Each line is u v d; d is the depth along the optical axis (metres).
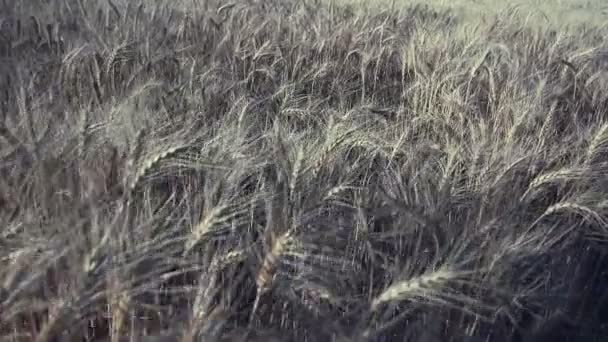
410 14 9.45
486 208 3.15
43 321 2.05
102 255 1.99
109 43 5.15
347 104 4.93
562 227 3.39
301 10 7.93
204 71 4.72
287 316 2.60
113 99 3.26
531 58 6.78
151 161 2.28
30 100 3.42
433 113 4.35
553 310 2.97
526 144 3.85
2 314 1.99
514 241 2.98
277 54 5.32
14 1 6.73
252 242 2.65
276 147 3.08
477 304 2.60
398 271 2.54
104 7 6.80
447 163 3.35
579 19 13.38
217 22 6.68
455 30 8.41
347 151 3.49
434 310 2.60
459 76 5.23
